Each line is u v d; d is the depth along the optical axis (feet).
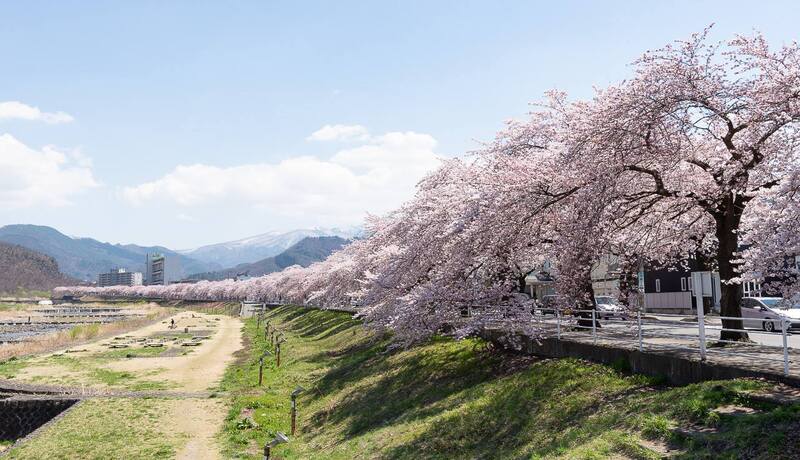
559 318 58.95
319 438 59.98
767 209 46.57
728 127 51.29
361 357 92.84
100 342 171.94
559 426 39.32
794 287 38.24
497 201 51.01
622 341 52.31
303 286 238.27
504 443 40.81
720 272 52.75
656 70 44.42
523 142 63.72
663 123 45.42
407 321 58.49
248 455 56.70
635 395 39.60
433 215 62.49
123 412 75.15
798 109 40.11
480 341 70.79
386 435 51.47
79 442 62.03
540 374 50.19
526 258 64.54
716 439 28.04
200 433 65.82
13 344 158.20
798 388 31.99
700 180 53.78
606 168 46.78
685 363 39.73
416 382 65.36
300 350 130.72
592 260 55.31
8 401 80.59
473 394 52.24
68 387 94.07
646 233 65.98
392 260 68.33
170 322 271.90
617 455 30.45
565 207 55.52
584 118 49.49
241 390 89.15
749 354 41.39
